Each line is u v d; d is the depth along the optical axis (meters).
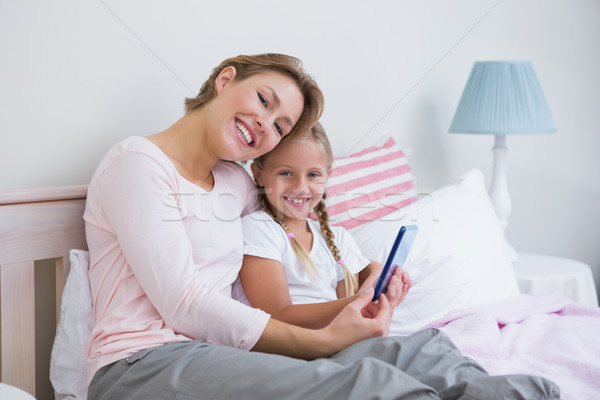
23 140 1.37
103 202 1.20
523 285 2.21
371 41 2.11
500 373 1.21
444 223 1.80
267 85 1.31
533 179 2.78
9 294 1.24
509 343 1.41
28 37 1.36
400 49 2.21
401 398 0.93
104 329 1.16
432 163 2.41
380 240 1.70
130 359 1.11
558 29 2.77
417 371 1.05
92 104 1.47
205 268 1.30
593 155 2.96
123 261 1.22
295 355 1.19
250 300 1.40
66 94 1.43
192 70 1.66
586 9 2.87
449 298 1.64
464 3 2.42
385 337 1.16
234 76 1.33
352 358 1.10
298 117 1.38
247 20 1.76
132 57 1.53
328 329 1.19
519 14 2.62
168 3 1.59
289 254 1.44
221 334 1.17
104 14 1.47
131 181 1.17
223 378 1.03
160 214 1.17
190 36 1.64
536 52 2.70
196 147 1.33
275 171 1.45
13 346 1.25
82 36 1.44
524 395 0.95
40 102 1.39
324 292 1.46
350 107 2.07
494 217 1.97
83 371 1.25
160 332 1.16
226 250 1.32
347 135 2.07
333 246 1.52
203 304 1.16
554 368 1.27
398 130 2.25
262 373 1.02
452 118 2.46
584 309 1.63
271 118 1.31
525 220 2.79
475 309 1.56
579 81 2.87
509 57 2.62
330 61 1.99
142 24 1.54
